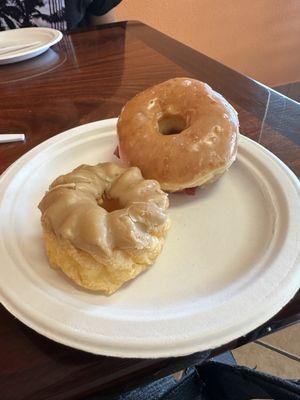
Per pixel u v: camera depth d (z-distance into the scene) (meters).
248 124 0.33
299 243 0.21
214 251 0.23
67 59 0.46
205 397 0.27
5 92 0.40
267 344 0.54
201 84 0.29
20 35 0.52
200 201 0.26
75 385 0.17
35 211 0.25
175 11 0.80
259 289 0.19
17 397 0.16
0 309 0.19
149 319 0.18
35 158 0.28
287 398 0.20
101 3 0.64
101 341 0.17
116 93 0.38
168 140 0.26
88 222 0.20
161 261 0.22
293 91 1.05
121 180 0.23
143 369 0.17
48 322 0.18
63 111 0.36
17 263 0.21
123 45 0.48
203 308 0.19
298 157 0.28
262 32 0.92
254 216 0.25
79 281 0.20
